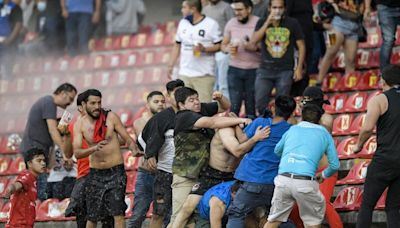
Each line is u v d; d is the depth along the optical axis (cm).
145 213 3984
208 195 3575
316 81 4903
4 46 6078
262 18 4650
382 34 4672
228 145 3512
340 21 4853
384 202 3812
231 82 4641
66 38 6109
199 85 4616
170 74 4712
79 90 5841
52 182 4516
